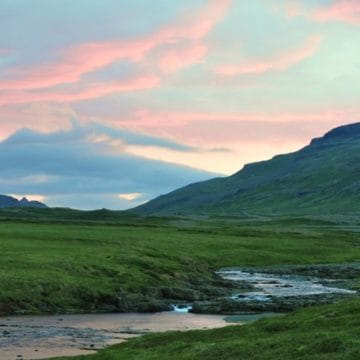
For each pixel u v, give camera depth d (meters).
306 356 35.88
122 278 95.12
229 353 40.00
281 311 78.75
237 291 99.44
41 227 168.00
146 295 89.19
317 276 128.50
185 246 153.38
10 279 83.50
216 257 148.00
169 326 67.69
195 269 118.56
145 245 139.50
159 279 100.19
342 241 196.25
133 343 49.97
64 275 90.25
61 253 108.94
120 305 82.00
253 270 136.75
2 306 76.25
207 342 45.78
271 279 120.62
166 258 122.00
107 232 164.00
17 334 61.31
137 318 74.12
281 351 38.25
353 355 34.50
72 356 47.09
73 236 141.50
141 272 101.38
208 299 90.75
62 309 79.31
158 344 48.47
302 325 45.69
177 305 84.88
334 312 48.62
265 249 166.38
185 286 99.25
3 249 109.19
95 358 45.56
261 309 79.81
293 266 144.12
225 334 48.00
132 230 180.88
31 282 83.62
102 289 85.94
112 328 66.19
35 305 78.75
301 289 102.94
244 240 176.50
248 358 38.28
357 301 51.97
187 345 44.94
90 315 76.56
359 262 157.00
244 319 72.94
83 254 109.94
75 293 83.69
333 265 146.12
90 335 61.38
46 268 93.50
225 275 126.69
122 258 109.44
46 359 46.12
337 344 36.94
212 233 197.25
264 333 45.72
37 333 62.12
